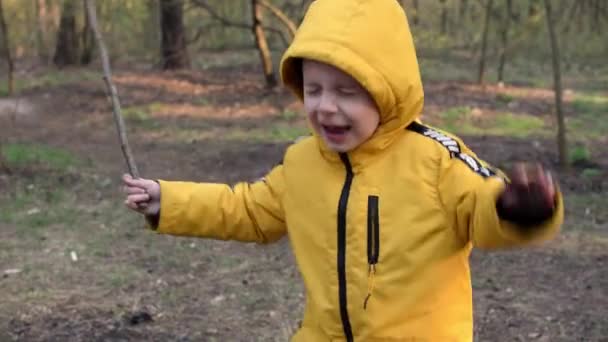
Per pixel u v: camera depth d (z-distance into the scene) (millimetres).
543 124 13359
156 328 5516
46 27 21469
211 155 11500
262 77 17453
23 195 9023
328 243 2729
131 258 7027
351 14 2604
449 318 2648
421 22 22484
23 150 11188
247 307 5910
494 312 5777
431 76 17891
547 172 2238
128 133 13211
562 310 5805
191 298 6086
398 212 2629
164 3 17359
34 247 7293
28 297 6074
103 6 16484
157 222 2898
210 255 7125
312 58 2580
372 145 2660
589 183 9320
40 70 19109
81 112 14750
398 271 2627
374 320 2654
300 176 2818
